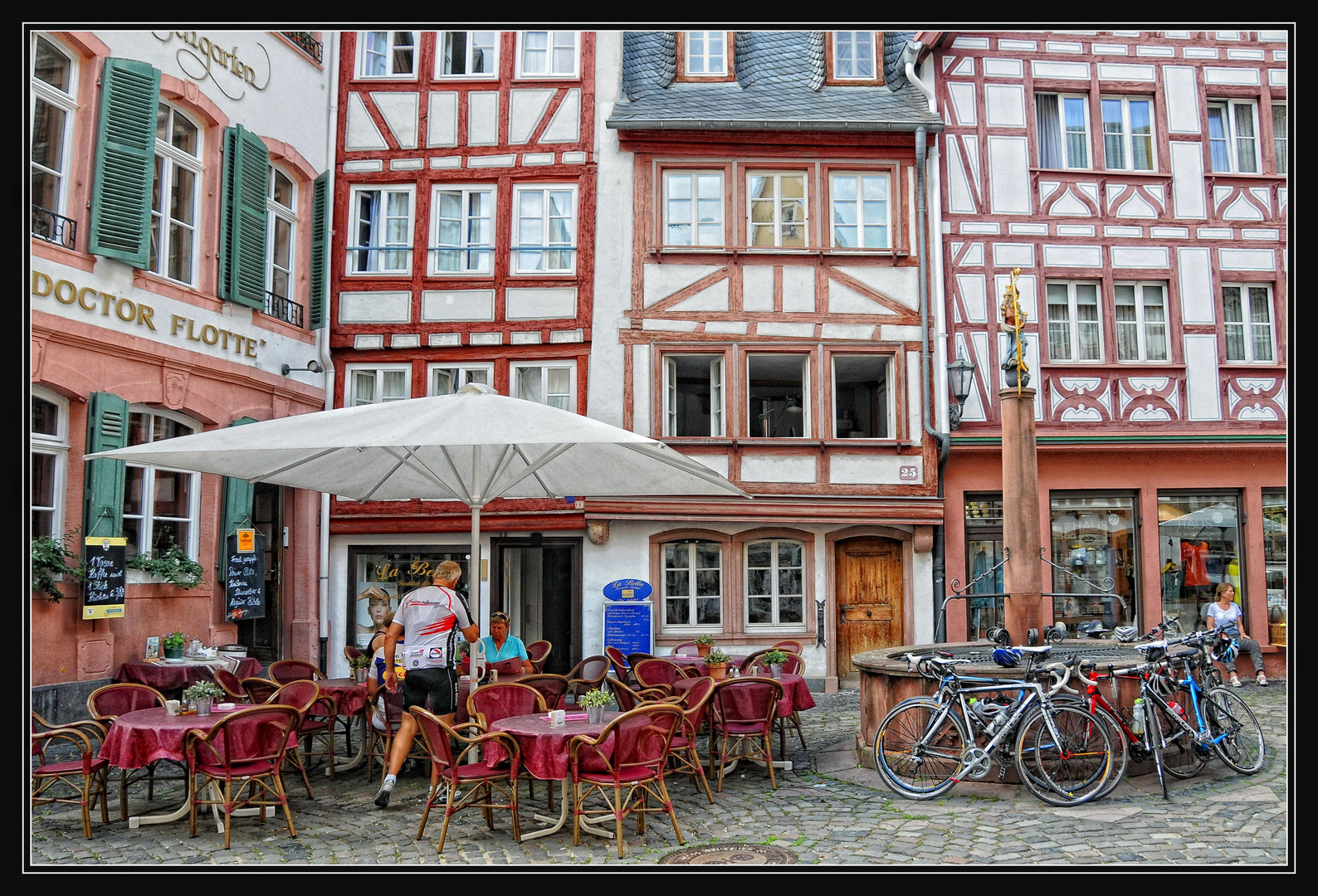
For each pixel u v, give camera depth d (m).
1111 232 15.52
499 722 7.02
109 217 10.50
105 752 6.86
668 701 7.68
